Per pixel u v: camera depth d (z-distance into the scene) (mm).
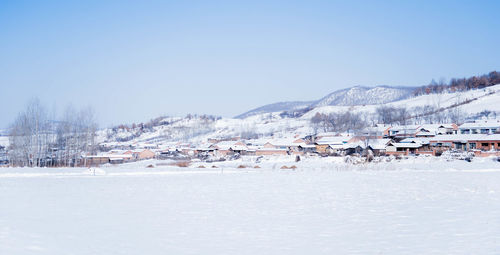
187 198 23828
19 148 71938
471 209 19406
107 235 14055
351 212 18953
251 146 126188
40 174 42906
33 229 14531
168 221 16766
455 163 63844
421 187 29781
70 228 15008
